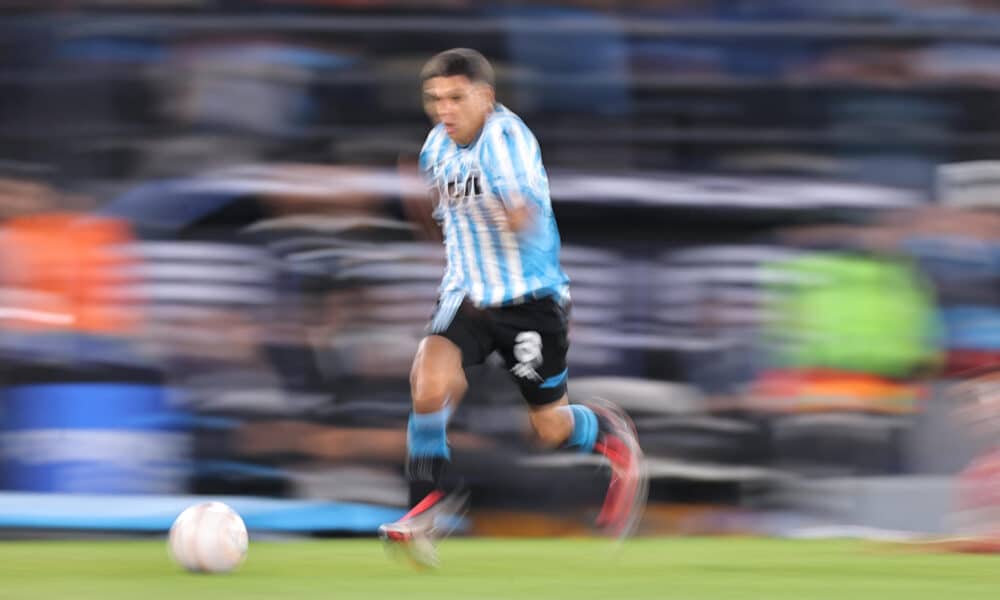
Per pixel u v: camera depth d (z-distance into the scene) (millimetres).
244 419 26250
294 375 26594
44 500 25125
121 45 27656
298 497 26156
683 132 28578
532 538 25438
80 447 25750
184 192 27172
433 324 17234
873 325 26969
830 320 27016
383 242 26984
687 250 27969
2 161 26984
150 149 27422
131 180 27344
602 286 27516
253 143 27609
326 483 26188
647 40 28672
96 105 27500
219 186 27234
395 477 26344
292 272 26844
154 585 15180
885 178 28562
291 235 26984
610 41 28562
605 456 18906
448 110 16453
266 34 27969
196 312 26609
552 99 28391
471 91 16438
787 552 21625
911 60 28969
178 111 27641
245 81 27750
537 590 15086
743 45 28781
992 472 25359
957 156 28688
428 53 28141
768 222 28234
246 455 26250
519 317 17250
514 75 28312
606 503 18953
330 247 26859
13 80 27328
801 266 27547
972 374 26969
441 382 16766
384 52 28156
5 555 20438
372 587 15070
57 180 27109
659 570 18125
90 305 26250
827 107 28797
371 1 28156
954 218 28062
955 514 25922
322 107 27938
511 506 26047
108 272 26484
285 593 14336
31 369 25859
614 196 27922
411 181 27016
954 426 26734
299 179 27328
